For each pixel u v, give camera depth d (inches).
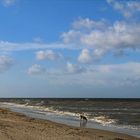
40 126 1272.1
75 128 1336.1
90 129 1355.8
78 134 1112.8
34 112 2593.5
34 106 3954.2
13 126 1170.0
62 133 1082.1
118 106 4173.2
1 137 872.9
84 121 1796.3
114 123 1732.3
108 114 2429.9
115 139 1085.8
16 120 1524.4
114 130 1403.8
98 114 2423.7
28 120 1593.3
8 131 997.8
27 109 3112.7
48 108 3385.8
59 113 2495.1
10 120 1488.7
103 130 1352.1
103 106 4126.5
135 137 1184.8
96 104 4901.6
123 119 1978.3
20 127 1149.1
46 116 2149.4
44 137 941.8
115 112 2721.5
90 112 2701.8
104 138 1077.1
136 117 2134.6
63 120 1856.5
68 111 2824.8
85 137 1050.1
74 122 1743.4
